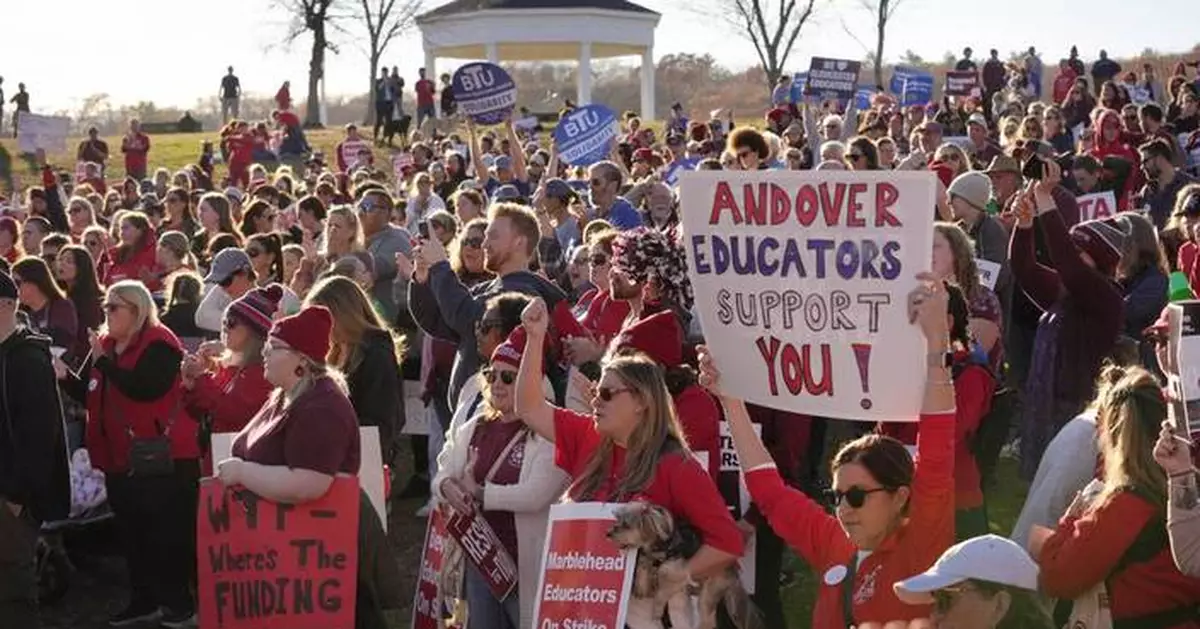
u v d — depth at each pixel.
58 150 42.75
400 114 55.53
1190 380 6.04
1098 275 10.30
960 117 33.97
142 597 11.12
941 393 6.31
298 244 16.81
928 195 6.24
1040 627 5.76
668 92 77.75
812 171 6.43
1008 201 14.38
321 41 76.50
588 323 10.56
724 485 8.48
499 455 8.38
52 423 9.82
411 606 11.17
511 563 8.33
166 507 10.80
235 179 42.28
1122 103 29.73
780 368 6.64
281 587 8.83
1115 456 6.39
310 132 60.78
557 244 15.20
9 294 9.80
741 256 6.64
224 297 12.76
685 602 7.17
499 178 21.78
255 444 8.90
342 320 10.74
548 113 64.62
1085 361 10.41
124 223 16.56
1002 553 5.79
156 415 10.79
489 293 10.23
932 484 6.27
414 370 13.66
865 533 6.33
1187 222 11.74
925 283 6.29
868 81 72.38
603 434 7.46
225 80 69.94
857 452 6.34
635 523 7.08
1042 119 23.44
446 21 63.94
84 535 12.45
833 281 6.45
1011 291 13.09
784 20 72.25
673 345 8.14
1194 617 6.29
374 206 14.33
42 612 11.48
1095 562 6.34
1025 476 10.88
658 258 8.75
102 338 11.04
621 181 15.38
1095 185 16.12
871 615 6.30
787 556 11.20
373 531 9.05
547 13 62.28
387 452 10.93
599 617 7.14
